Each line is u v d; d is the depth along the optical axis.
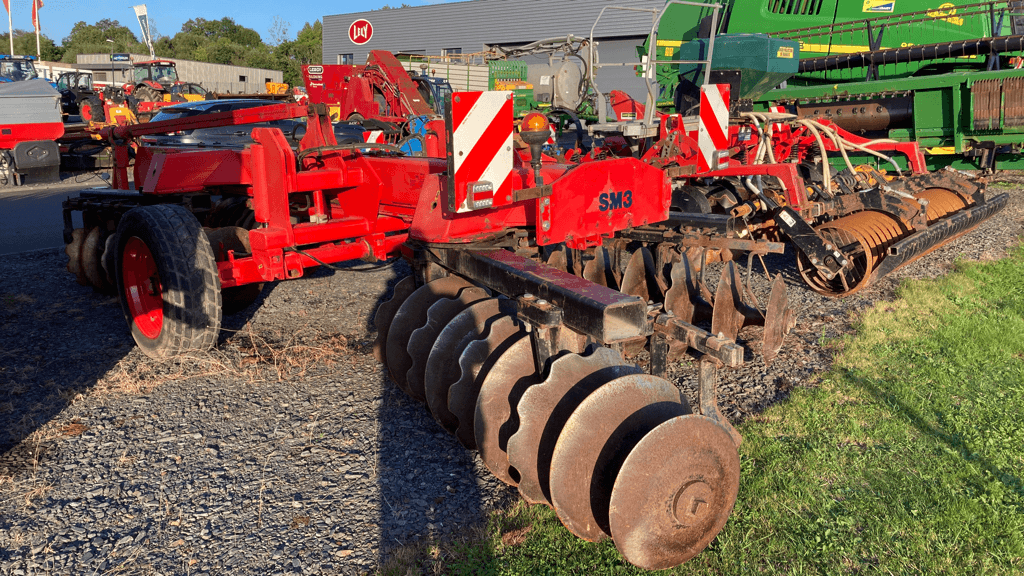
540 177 3.44
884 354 4.44
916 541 2.59
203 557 2.54
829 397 3.81
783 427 3.49
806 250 5.15
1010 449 3.24
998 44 9.37
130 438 3.44
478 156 2.92
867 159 9.94
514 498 2.93
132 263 4.44
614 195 3.79
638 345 3.45
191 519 2.77
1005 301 5.50
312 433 3.49
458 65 22.41
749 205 6.01
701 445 2.32
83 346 4.72
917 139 9.48
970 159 9.48
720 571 2.46
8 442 3.38
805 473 3.05
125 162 6.52
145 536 2.66
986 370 4.14
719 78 8.01
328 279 6.61
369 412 3.73
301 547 2.59
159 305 4.49
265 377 4.20
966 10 10.70
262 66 71.25
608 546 2.59
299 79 66.12
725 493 2.43
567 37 7.05
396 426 3.57
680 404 2.49
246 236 4.74
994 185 12.42
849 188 6.77
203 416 3.68
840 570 2.46
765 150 6.85
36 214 10.24
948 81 8.94
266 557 2.54
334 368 4.35
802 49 11.09
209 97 25.17
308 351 4.62
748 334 4.90
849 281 5.92
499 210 3.59
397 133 6.66
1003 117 8.59
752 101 8.10
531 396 2.46
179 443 3.39
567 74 7.44
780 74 8.02
